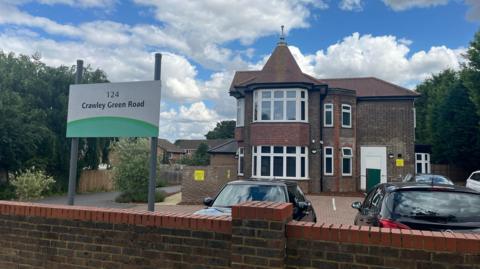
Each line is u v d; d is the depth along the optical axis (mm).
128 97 7660
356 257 3330
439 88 38562
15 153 24375
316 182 23281
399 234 3238
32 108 27312
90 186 32344
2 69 27078
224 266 3770
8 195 23281
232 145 31672
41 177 19391
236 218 3594
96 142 30578
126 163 21266
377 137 26406
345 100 25312
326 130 24516
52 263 4637
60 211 4664
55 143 27609
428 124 37438
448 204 4922
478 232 4457
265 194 7668
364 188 26000
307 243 3475
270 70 23578
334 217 13945
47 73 29609
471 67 26109
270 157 22734
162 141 81062
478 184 16688
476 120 31984
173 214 4176
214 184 19250
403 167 25859
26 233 4852
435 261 3137
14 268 4863
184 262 3941
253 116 23531
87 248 4445
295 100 22781
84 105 8023
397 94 26375
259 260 3465
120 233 4285
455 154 33156
